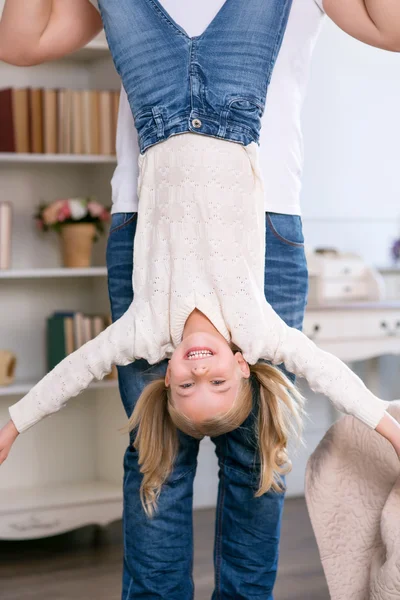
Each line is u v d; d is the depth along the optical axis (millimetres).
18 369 4109
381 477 2260
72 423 4254
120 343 2051
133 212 2178
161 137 1996
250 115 1988
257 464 2254
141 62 2010
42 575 3469
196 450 2287
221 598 2355
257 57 1988
